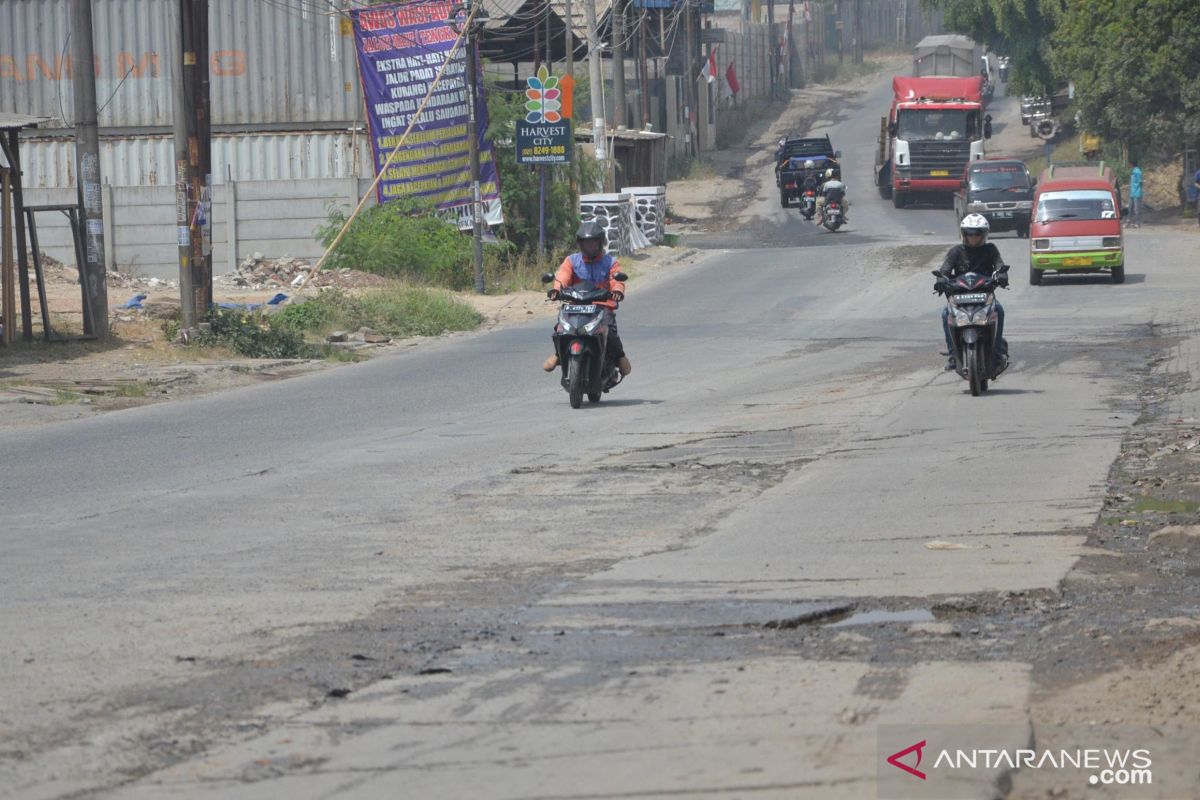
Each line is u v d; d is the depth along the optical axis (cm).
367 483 4141
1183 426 4981
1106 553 3034
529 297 12219
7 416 5991
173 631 2483
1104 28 19438
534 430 5253
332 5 13588
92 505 3866
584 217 15175
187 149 8469
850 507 3609
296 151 13725
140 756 1864
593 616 2561
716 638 2403
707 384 6738
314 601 2695
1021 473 4050
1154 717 1955
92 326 8638
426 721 1983
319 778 1777
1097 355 7588
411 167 13488
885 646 2341
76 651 2361
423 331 9881
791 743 1856
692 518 3525
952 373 6844
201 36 8512
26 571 3017
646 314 10838
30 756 1867
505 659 2286
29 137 13900
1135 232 17638
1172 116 19412
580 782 1741
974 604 2605
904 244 16425
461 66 13562
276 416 5881
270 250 13275
